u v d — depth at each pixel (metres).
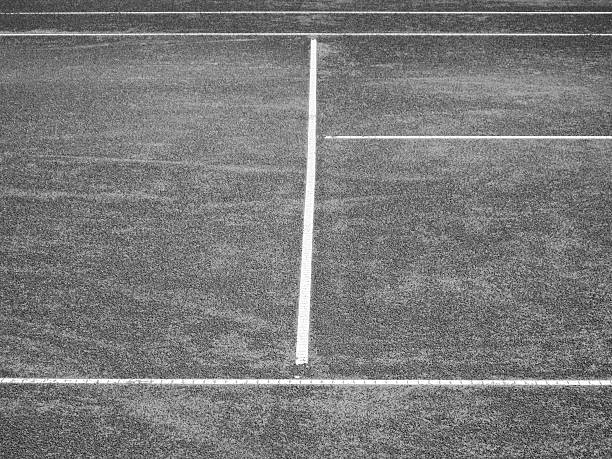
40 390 5.80
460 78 11.81
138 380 5.89
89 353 6.17
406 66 12.30
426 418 5.53
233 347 6.23
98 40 13.62
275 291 6.92
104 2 15.88
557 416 5.54
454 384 5.84
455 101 10.98
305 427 5.46
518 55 12.75
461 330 6.41
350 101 10.99
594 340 6.29
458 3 15.62
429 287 6.95
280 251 7.51
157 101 11.06
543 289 6.91
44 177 8.96
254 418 5.55
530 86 11.49
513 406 5.62
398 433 5.40
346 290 6.93
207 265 7.29
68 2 15.91
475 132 10.02
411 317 6.57
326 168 9.12
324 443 5.33
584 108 10.73
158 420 5.53
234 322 6.52
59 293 6.90
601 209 8.19
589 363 6.04
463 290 6.91
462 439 5.35
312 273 7.17
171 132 10.09
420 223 7.96
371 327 6.45
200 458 5.22
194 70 12.22
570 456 5.20
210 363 6.06
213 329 6.43
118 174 9.02
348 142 9.77
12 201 8.45
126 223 8.01
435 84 11.58
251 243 7.64
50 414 5.59
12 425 5.49
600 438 5.35
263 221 8.02
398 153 9.47
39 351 6.19
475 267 7.23
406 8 15.29
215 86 11.58
